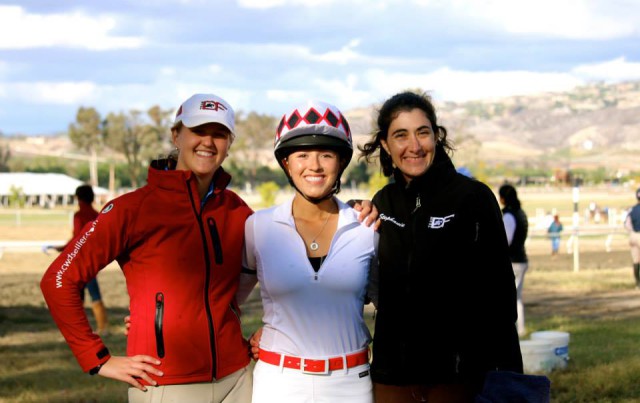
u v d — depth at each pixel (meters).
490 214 4.08
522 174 145.75
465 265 4.06
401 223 4.14
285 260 3.88
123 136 109.44
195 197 3.98
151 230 3.91
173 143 4.28
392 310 4.14
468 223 4.06
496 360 4.08
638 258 17.38
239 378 4.07
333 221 3.97
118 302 15.93
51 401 7.38
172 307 3.89
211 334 3.94
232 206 4.13
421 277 4.05
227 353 4.00
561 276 19.92
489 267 4.08
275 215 3.95
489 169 146.88
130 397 4.01
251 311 13.66
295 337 3.85
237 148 117.38
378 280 4.19
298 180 3.89
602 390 7.40
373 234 4.05
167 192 3.96
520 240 9.95
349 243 3.92
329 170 3.88
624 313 13.53
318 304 3.84
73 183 90.44
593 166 198.62
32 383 8.24
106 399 7.40
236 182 107.50
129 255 3.97
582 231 38.66
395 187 4.26
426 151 4.16
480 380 4.10
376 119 4.46
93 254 3.88
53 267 3.89
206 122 3.96
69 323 3.85
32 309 14.92
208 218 4.00
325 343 3.84
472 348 4.07
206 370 3.93
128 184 119.62
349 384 3.87
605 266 23.47
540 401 3.93
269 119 119.44
